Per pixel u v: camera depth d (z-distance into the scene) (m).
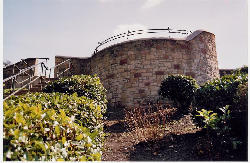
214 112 5.86
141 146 6.11
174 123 7.86
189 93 9.16
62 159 2.44
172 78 9.58
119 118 9.75
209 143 5.27
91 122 4.86
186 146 5.64
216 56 13.60
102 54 13.05
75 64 14.83
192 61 12.02
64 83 7.78
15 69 14.10
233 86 5.80
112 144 6.63
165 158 5.18
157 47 11.78
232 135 5.35
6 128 2.22
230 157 4.80
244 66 10.22
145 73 11.53
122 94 11.70
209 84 6.31
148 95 11.26
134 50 11.93
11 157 2.06
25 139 2.29
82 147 2.99
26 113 2.76
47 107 3.85
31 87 10.22
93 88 7.99
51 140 2.67
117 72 12.11
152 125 6.72
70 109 4.37
